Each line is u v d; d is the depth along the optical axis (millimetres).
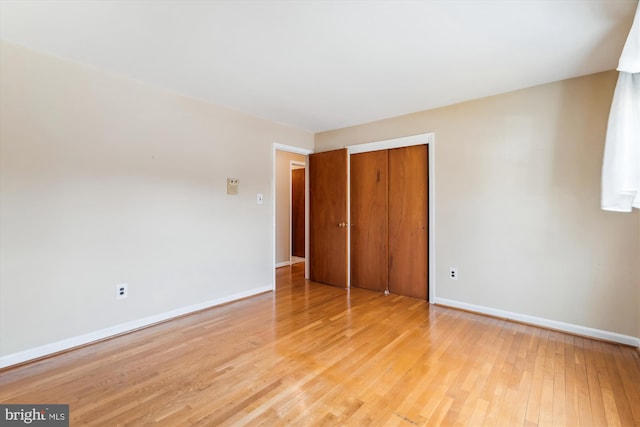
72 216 2357
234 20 1823
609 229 2488
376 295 3783
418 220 3635
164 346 2381
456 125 3268
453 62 2359
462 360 2164
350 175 4254
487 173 3070
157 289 2869
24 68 2141
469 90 2918
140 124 2746
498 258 3016
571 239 2646
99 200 2500
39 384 1865
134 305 2709
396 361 2148
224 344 2416
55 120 2273
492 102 3037
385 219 3910
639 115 1875
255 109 3514
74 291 2365
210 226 3303
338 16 1780
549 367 2068
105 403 1687
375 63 2377
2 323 2055
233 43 2092
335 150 4203
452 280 3307
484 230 3094
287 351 2295
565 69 2475
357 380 1916
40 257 2207
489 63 2375
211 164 3309
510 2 1654
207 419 1561
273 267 4023
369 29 1916
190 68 2480
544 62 2355
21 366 2074
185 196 3082
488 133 3062
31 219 2170
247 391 1798
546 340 2498
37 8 1709
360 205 4156
